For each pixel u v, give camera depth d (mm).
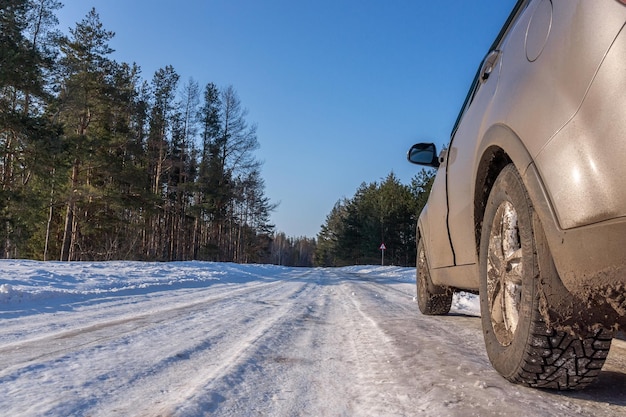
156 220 43594
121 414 1590
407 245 57688
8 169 24266
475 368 2287
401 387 2010
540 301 1663
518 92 1850
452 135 3439
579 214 1393
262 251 74250
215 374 2186
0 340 3057
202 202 41969
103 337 3188
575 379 1796
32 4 22547
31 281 6930
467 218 2744
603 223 1314
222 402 1787
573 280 1456
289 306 5879
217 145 42219
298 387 2053
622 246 1268
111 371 2201
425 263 4859
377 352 2832
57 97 24266
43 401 1715
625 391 1908
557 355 1734
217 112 42406
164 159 40344
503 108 1974
